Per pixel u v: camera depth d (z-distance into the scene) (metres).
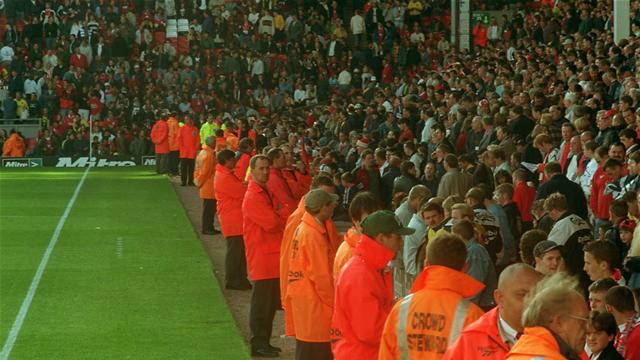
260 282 21.73
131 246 36.91
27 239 38.59
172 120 65.06
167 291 28.91
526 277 10.52
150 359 21.88
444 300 11.88
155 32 88.88
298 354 17.11
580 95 36.97
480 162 31.52
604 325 13.53
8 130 80.88
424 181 37.53
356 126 54.12
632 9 54.06
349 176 34.91
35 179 63.47
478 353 10.66
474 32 74.81
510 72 49.97
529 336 8.96
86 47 85.12
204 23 88.19
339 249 15.55
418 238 21.80
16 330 24.52
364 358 13.78
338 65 81.50
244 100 79.88
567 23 60.34
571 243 20.00
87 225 42.38
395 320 12.15
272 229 21.47
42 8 89.75
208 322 25.22
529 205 27.02
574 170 28.97
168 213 46.16
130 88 82.75
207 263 33.34
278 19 87.19
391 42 78.88
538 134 31.34
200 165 39.19
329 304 16.78
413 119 49.56
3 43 88.25
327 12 88.56
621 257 20.19
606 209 24.89
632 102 30.50
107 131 77.50
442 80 54.88
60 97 81.56
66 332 24.30
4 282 30.31
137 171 69.31
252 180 21.75
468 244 17.42
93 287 29.53
